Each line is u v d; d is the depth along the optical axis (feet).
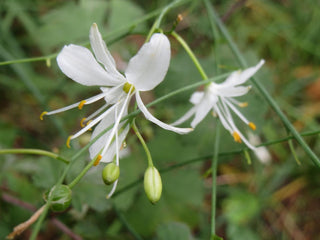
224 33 0.36
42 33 0.42
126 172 0.36
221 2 0.53
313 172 0.45
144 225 0.36
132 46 0.47
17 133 0.39
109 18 0.43
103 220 0.36
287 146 0.47
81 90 0.44
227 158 0.39
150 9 0.51
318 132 0.29
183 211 0.36
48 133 0.44
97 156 0.23
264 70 0.43
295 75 0.53
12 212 0.33
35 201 0.34
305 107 0.51
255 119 0.40
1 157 0.35
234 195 0.43
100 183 0.31
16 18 0.49
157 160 0.37
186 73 0.40
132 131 0.41
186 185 0.37
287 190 0.46
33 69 0.47
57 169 0.30
